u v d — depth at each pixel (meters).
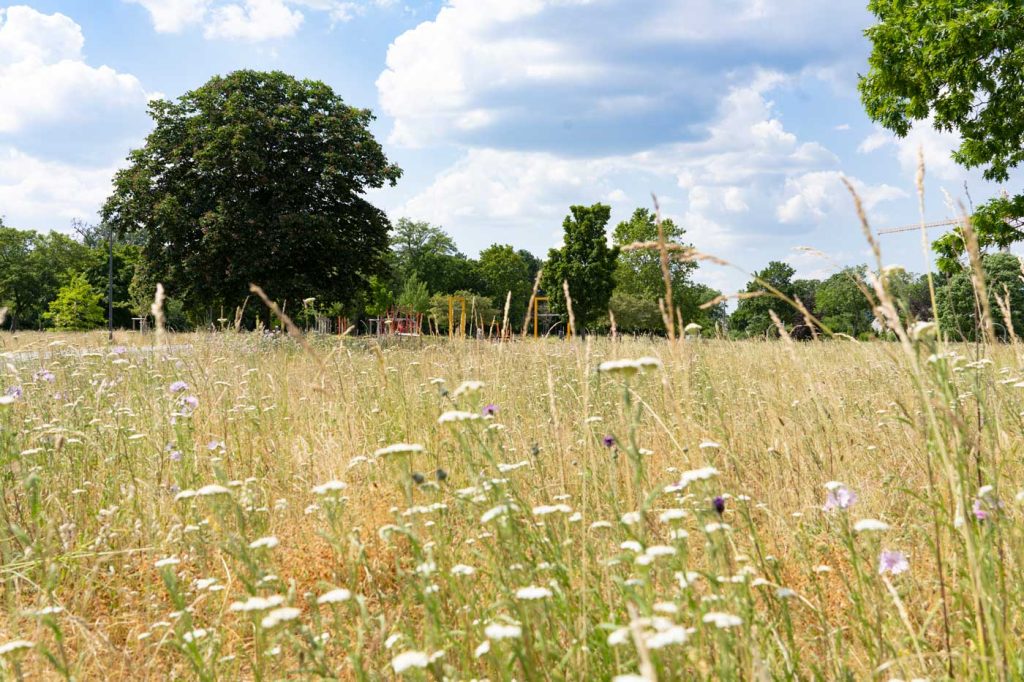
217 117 31.27
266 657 2.47
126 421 5.01
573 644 1.98
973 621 2.26
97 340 9.79
